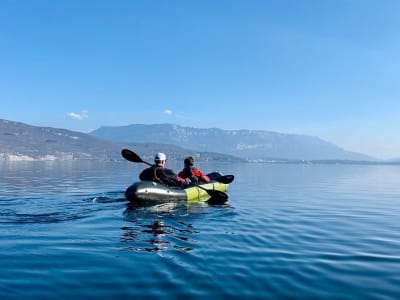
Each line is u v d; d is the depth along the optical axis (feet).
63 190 45.98
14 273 14.19
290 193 50.83
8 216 25.52
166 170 35.60
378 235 23.22
